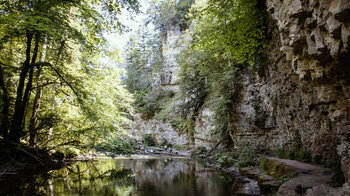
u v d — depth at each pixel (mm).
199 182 8516
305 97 8828
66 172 10141
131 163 15078
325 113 7676
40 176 8836
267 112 13836
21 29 8633
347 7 3379
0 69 9938
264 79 13375
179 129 32188
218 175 10297
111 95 15859
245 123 15906
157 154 25438
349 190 3873
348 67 4441
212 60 19484
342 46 4039
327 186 4727
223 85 17453
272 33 10516
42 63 10344
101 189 6887
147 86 45281
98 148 13828
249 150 13273
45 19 8336
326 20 4250
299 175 6508
